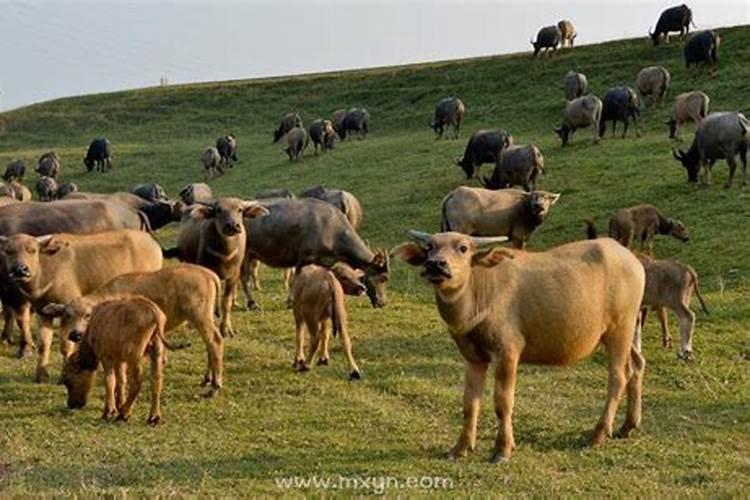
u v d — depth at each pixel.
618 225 25.36
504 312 11.10
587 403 14.13
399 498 9.72
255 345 17.61
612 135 44.00
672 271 16.83
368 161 46.44
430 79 70.38
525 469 10.91
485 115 57.09
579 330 11.42
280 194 30.06
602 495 10.08
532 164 33.69
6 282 16.41
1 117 77.25
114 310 12.99
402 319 20.12
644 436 12.40
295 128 53.03
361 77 75.69
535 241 28.72
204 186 40.91
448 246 10.84
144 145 64.25
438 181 39.16
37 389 14.57
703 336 18.09
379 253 21.56
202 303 14.16
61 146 69.44
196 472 10.87
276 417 13.14
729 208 28.55
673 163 35.31
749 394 14.53
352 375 15.38
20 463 11.25
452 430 12.65
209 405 13.70
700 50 53.69
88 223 20.58
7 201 23.89
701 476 10.85
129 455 11.52
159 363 12.86
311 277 15.67
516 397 14.33
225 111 74.50
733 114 30.66
